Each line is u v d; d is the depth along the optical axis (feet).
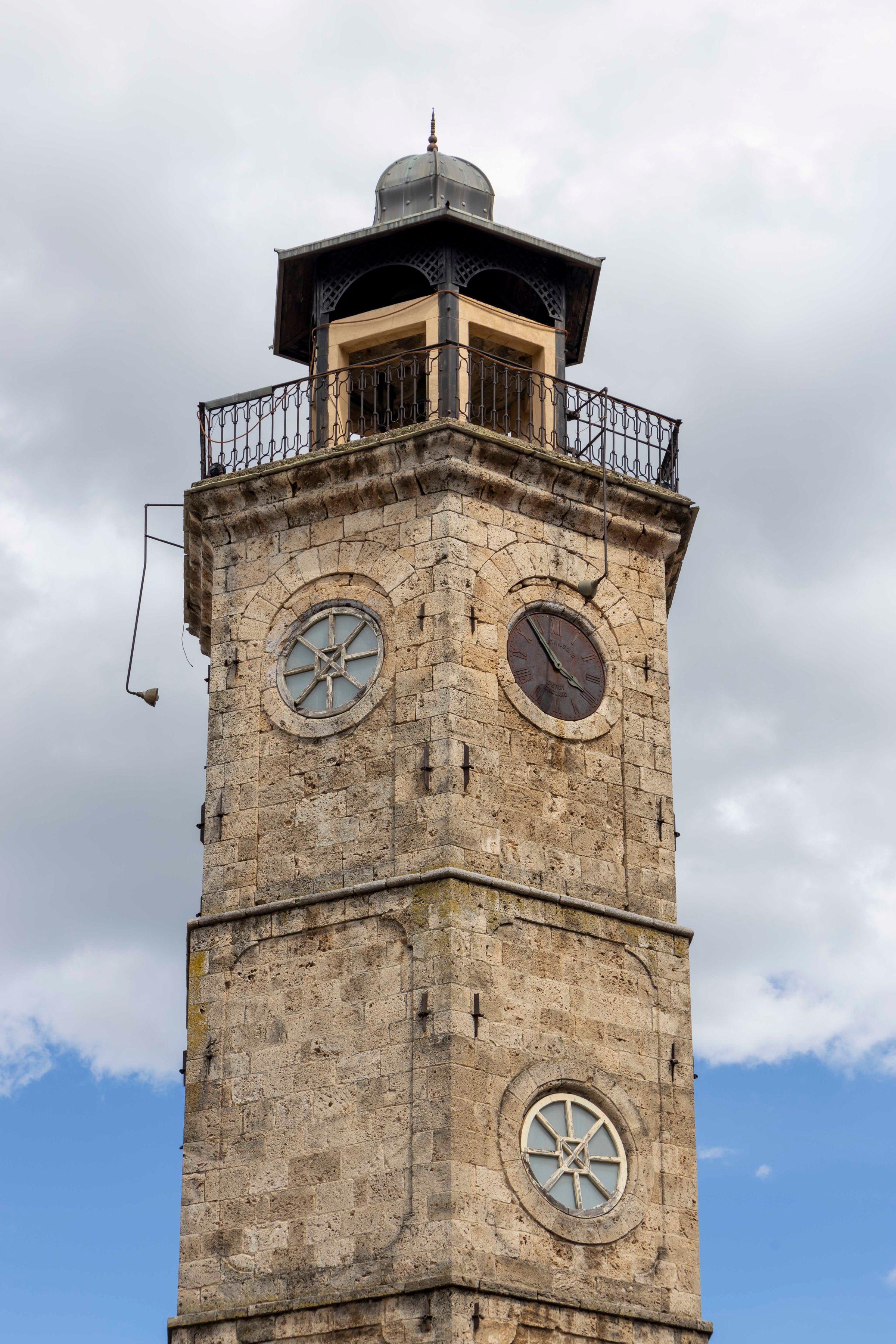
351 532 137.90
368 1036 125.59
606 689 137.59
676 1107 129.49
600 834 133.69
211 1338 122.01
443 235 145.89
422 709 131.54
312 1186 123.85
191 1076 128.88
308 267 148.66
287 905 130.21
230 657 138.21
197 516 142.00
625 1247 124.67
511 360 150.00
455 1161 120.88
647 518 142.61
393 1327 118.52
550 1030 127.03
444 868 126.93
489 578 135.54
